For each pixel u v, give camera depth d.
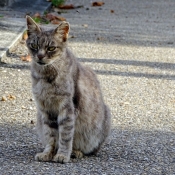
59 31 6.95
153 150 7.57
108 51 13.29
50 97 6.90
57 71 6.83
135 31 15.88
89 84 7.30
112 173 6.57
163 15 19.19
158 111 9.49
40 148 7.46
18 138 7.81
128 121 8.89
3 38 12.86
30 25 7.01
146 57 13.02
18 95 9.81
